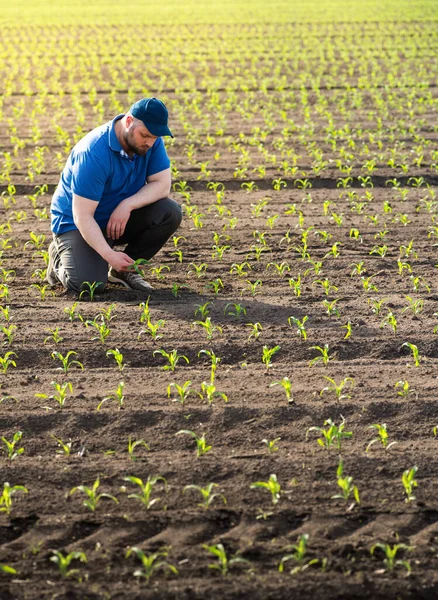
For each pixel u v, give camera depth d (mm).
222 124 15312
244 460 4809
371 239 9180
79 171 6949
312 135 14453
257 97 18422
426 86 19125
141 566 3943
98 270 7395
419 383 5723
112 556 4004
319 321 6828
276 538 4137
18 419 5215
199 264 8375
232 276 8023
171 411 5305
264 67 22656
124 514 4316
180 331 6613
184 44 27938
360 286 7699
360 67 22203
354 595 3758
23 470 4711
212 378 5605
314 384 5738
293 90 19203
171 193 11297
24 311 7043
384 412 5320
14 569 3906
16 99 18531
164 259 8523
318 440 4844
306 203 10789
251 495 4488
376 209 10430
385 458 4809
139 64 23828
